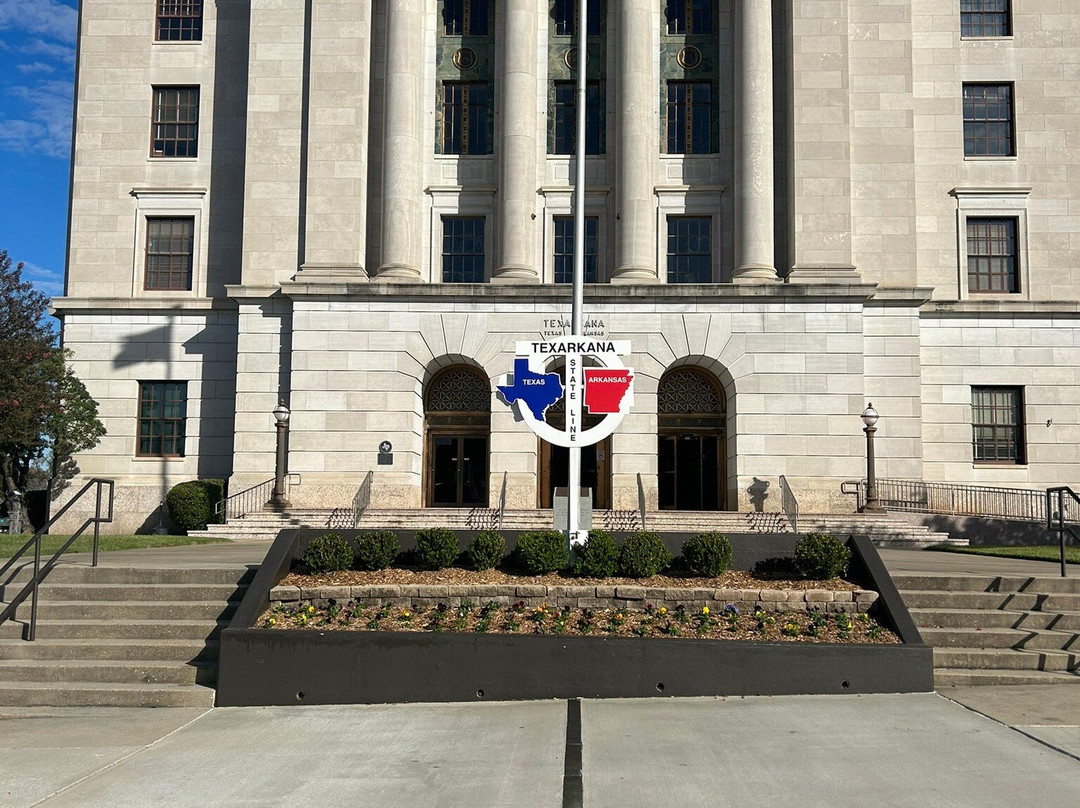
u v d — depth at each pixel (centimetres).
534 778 825
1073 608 1348
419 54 3478
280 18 3531
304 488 3209
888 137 3447
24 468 3506
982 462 3434
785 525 2870
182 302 3528
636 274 3309
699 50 3538
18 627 1270
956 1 3638
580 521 1542
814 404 3175
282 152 3472
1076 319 3459
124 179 3641
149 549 2094
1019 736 936
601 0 3575
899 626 1205
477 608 1283
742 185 3334
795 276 3284
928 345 3472
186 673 1177
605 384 1581
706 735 956
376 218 3488
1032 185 3550
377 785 814
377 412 3238
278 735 991
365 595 1289
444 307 3269
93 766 880
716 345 3206
